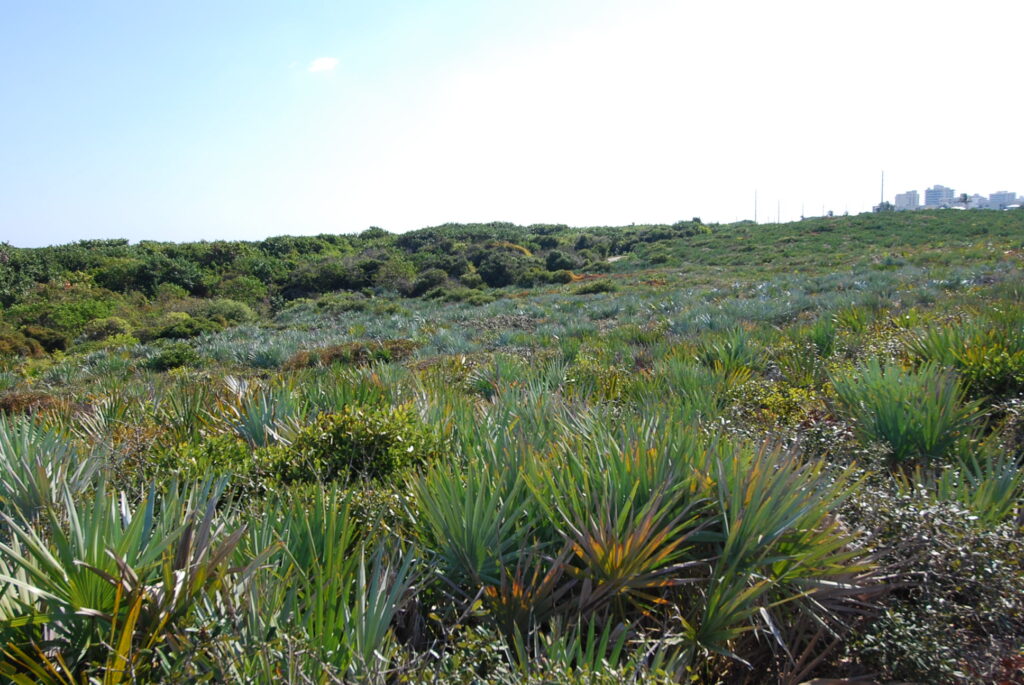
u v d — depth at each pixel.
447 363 10.87
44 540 3.04
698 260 49.94
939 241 41.88
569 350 11.77
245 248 58.78
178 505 3.21
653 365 9.02
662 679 2.25
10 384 16.88
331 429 5.04
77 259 50.19
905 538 3.19
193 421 6.52
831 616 2.89
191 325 32.38
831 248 45.31
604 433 4.00
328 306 39.69
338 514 3.32
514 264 50.94
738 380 6.86
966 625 2.95
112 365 18.69
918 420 4.63
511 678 2.28
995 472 4.11
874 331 9.56
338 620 2.49
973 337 7.03
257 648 2.08
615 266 52.09
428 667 2.31
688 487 3.36
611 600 2.93
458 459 4.54
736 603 2.72
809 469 3.48
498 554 3.04
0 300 41.06
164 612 2.36
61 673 2.28
